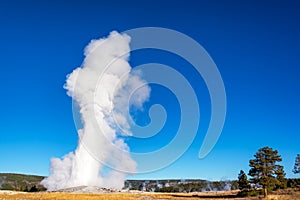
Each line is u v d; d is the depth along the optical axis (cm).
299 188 9506
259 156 8525
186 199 8712
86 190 12812
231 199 8469
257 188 10075
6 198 6856
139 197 8769
